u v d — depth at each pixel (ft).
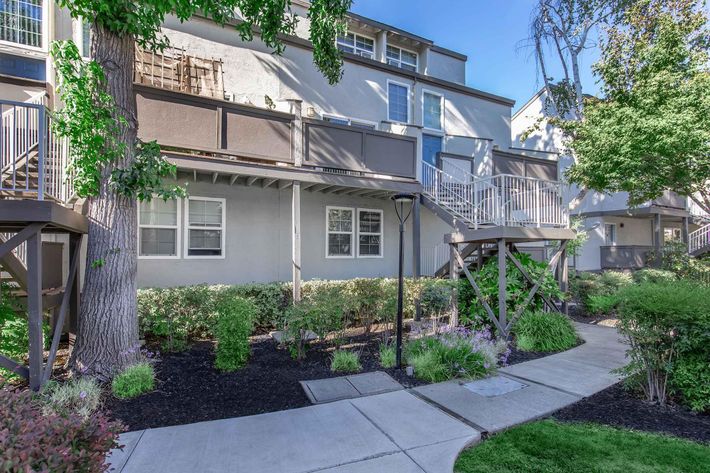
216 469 8.71
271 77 31.55
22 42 22.61
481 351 16.35
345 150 26.50
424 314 25.72
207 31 29.55
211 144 21.84
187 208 26.58
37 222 12.72
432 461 9.07
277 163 24.89
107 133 14.57
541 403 12.64
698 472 8.55
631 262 50.72
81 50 24.11
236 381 14.67
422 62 46.14
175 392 13.43
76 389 12.24
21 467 4.06
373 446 9.77
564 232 23.77
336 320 18.53
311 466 8.84
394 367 16.40
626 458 9.18
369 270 34.35
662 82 25.40
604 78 31.63
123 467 8.72
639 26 30.86
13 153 13.10
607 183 29.27
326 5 21.34
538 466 8.88
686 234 54.49
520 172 39.34
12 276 17.72
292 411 11.98
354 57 35.68
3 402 5.58
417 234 29.89
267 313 24.11
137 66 25.53
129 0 14.85
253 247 28.89
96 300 14.78
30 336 12.60
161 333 19.69
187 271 26.43
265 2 20.47
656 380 12.78
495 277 23.52
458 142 42.22
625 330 13.37
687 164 25.64
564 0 41.50
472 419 11.41
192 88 27.43
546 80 46.14
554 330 19.99
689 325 11.94
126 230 15.51
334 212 32.86
